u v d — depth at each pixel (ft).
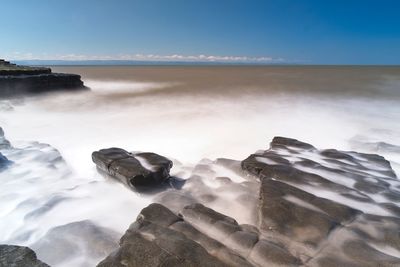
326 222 18.24
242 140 46.98
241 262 14.62
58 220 22.07
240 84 137.69
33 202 24.56
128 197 25.57
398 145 42.86
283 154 31.94
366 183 24.59
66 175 30.40
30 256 15.64
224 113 68.18
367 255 15.49
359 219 18.92
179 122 59.31
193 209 19.84
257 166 27.63
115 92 108.88
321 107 75.51
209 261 14.37
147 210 19.40
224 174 29.55
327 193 22.82
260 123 58.59
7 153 34.22
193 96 96.22
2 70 85.10
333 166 28.78
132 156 30.32
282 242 17.03
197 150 41.83
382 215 19.71
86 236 19.11
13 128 53.57
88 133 50.78
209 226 18.16
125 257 14.85
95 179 29.76
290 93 101.81
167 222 18.21
